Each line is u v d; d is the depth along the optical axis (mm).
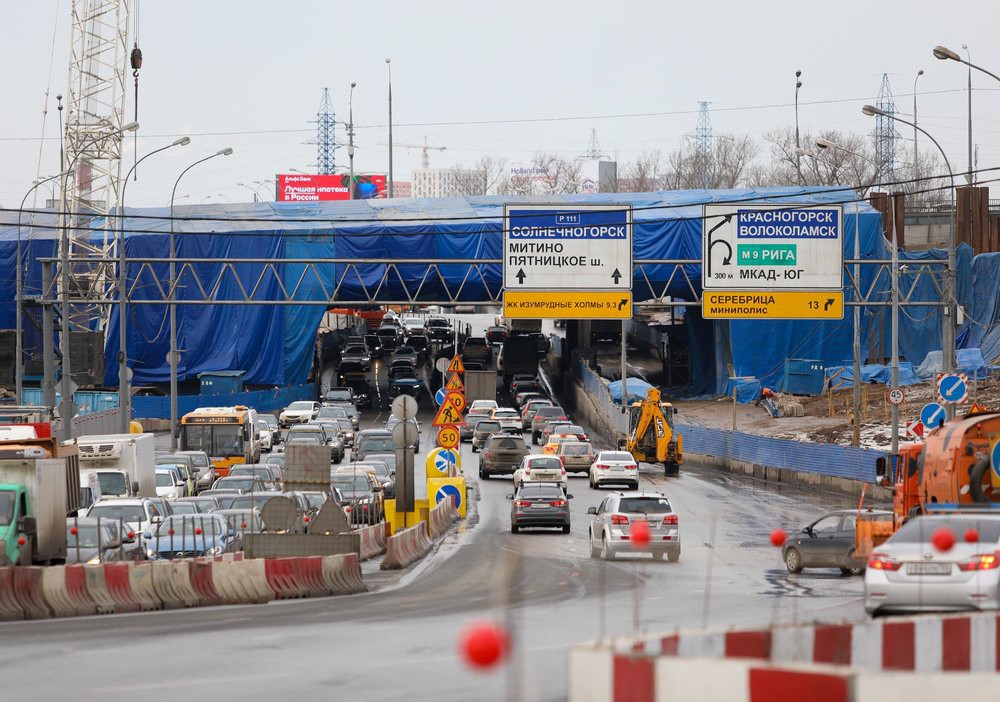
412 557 117062
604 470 196500
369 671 51719
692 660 28797
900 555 62000
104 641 62469
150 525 111125
